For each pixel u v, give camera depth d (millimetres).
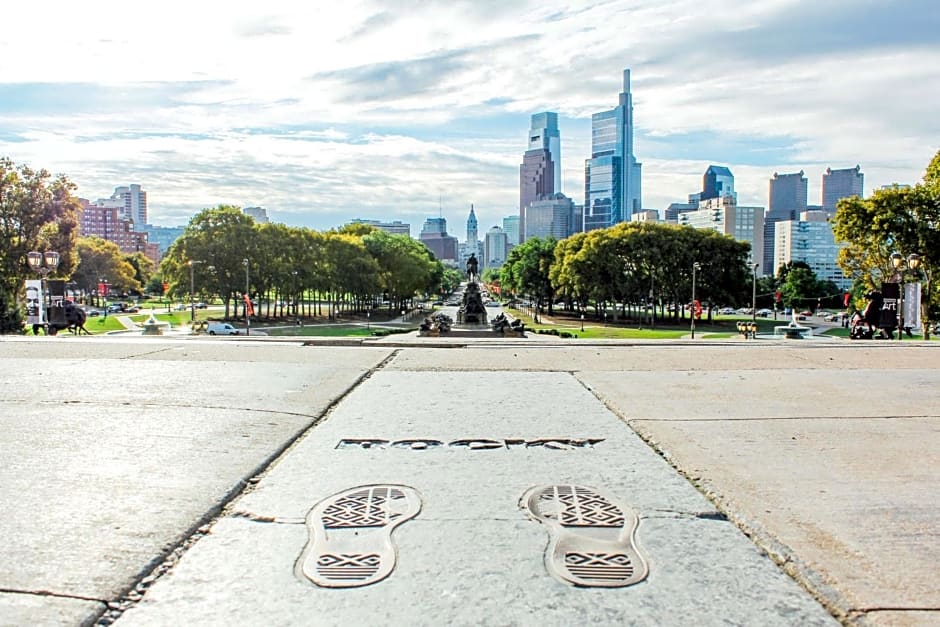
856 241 42250
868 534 3666
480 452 5289
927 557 3381
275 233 79125
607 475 4711
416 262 107250
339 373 9445
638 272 77875
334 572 3193
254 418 6465
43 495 4227
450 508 4035
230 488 4375
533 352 12367
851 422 6441
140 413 6688
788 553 3404
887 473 4781
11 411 6773
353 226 126188
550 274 93375
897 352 12633
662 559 3354
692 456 5195
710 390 8195
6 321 42156
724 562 3330
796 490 4391
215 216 74812
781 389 8312
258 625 2730
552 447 5449
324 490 4359
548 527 3750
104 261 115000
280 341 14102
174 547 3475
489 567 3246
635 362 10914
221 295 74750
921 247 39062
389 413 6727
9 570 3184
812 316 108812
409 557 3354
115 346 12945
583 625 2730
